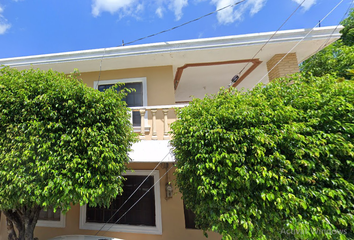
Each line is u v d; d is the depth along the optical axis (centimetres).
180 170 277
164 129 414
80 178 220
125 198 517
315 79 274
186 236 464
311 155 204
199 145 243
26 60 498
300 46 491
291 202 193
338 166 212
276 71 523
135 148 384
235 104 262
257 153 223
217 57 536
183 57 524
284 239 208
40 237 532
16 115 235
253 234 208
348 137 211
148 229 480
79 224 519
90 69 561
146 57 511
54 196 214
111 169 251
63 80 269
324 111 221
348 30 701
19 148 221
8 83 247
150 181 522
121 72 575
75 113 246
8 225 299
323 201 191
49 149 226
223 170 228
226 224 224
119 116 281
